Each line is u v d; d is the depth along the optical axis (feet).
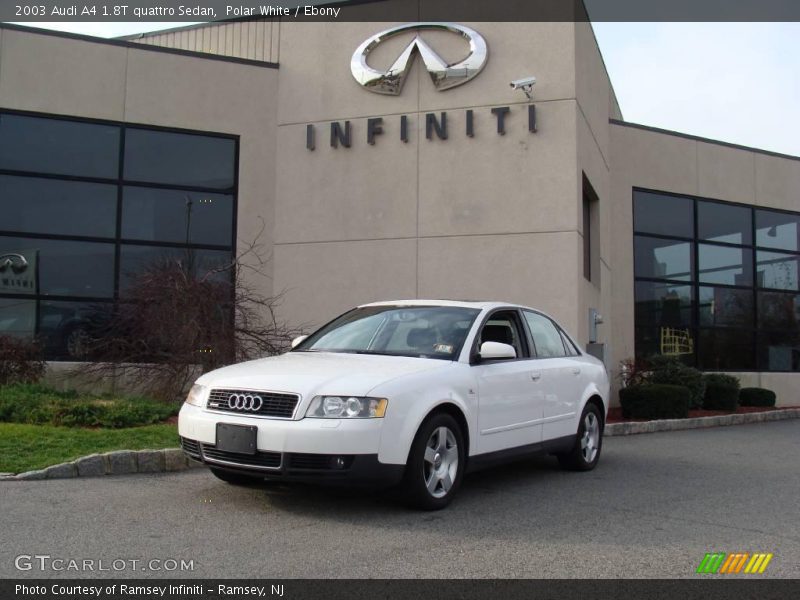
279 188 47.80
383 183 46.01
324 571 14.60
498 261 43.78
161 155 46.32
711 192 61.77
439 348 21.66
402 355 21.52
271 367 19.88
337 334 23.72
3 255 43.09
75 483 21.91
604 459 30.40
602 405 28.17
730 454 32.45
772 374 63.41
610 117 62.75
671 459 30.71
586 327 45.24
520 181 43.80
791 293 66.08
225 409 18.79
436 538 17.08
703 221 61.62
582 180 46.57
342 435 17.52
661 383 48.70
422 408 18.75
